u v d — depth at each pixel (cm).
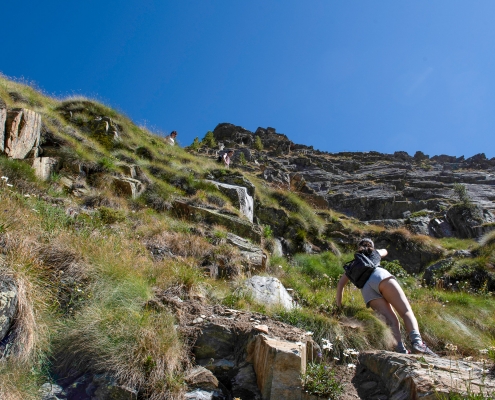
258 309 513
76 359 349
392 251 1363
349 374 405
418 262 1345
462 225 1848
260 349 370
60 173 923
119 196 938
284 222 1283
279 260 919
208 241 792
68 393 322
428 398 294
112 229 686
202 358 386
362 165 4950
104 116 1499
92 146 1155
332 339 466
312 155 5288
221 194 1159
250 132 6109
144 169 1162
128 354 347
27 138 902
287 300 582
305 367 363
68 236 502
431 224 1939
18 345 334
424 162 5509
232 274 701
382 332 505
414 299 749
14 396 298
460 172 4391
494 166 5169
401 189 3553
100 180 951
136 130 1617
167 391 329
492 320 666
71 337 362
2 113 832
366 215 2741
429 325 570
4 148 823
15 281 364
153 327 379
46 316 376
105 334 362
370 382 380
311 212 1408
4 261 384
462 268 1045
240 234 953
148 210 913
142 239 711
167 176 1180
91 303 403
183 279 509
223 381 368
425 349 413
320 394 334
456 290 968
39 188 791
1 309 331
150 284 486
